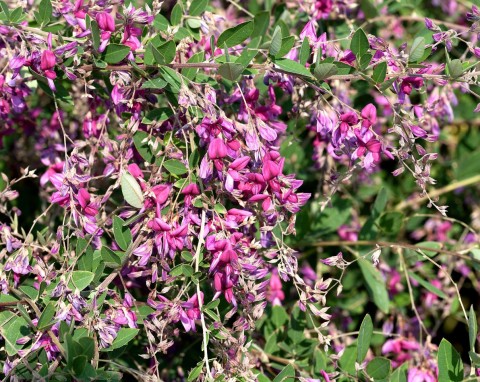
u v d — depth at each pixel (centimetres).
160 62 74
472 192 113
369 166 74
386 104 99
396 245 86
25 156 96
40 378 67
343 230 101
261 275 73
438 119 95
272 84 78
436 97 86
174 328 79
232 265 70
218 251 71
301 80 78
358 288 102
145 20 75
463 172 113
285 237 94
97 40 74
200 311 72
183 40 78
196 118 72
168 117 76
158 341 80
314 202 96
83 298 73
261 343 90
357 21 99
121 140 78
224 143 72
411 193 112
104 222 76
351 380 83
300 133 99
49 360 71
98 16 74
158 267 77
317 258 100
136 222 74
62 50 74
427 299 104
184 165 74
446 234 112
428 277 104
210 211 73
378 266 96
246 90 79
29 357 71
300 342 86
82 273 73
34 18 83
